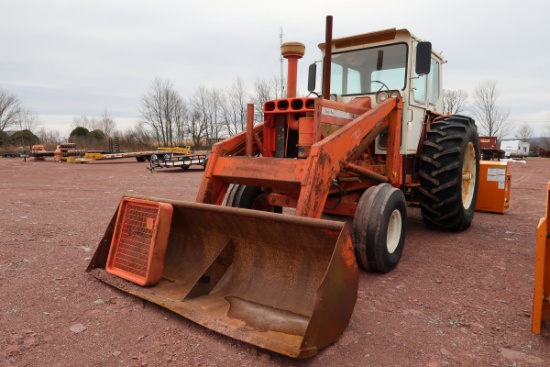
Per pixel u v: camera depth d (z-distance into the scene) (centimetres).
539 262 272
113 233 371
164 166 1638
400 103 475
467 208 582
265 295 307
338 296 255
